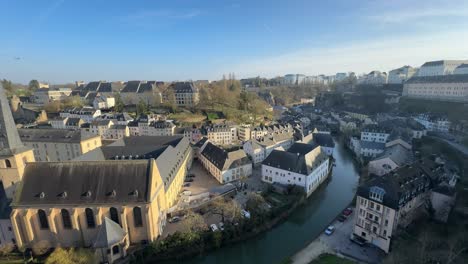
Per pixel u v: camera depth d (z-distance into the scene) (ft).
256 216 237.45
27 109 651.66
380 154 374.63
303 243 226.38
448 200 227.40
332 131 641.81
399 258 183.21
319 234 230.89
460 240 194.59
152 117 606.96
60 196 198.39
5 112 205.67
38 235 202.90
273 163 324.19
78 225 201.26
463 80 603.26
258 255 214.28
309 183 302.25
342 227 240.32
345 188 331.77
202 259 207.62
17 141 215.72
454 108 545.85
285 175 311.27
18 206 195.42
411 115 595.06
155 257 197.67
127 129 545.03
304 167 298.76
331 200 300.61
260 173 370.12
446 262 176.35
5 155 207.82
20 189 199.93
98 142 453.58
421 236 206.28
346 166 412.57
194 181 342.03
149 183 204.13
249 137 538.47
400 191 204.54
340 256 201.87
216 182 337.93
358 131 553.23
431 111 578.25
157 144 390.21
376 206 208.03
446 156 353.92
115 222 197.88
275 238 233.76
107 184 204.03
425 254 185.16
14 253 199.93
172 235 206.69
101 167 209.05
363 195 214.69
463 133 437.99
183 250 203.10
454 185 269.03
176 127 554.05
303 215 269.64
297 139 514.27
